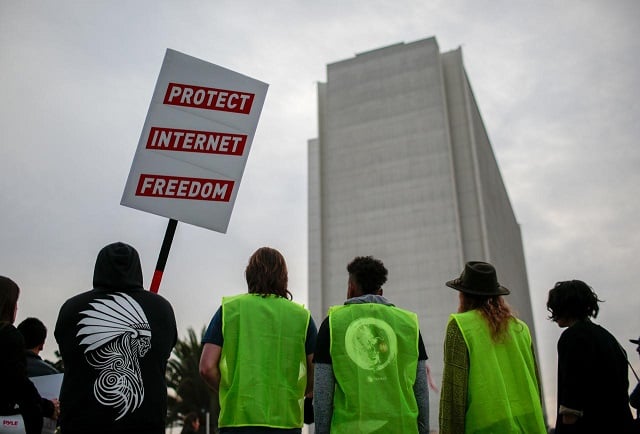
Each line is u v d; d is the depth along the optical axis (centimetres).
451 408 374
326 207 5481
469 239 4878
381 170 5281
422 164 5141
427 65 5453
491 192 5788
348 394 355
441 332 4591
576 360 383
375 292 399
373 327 371
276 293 384
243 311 368
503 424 366
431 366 4516
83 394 304
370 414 349
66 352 313
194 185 427
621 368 395
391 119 5412
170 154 427
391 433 346
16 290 365
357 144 5481
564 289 414
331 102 5753
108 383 307
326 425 351
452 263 4750
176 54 442
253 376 350
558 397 390
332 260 5212
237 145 444
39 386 416
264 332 364
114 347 316
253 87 456
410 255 4903
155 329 330
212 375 353
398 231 5019
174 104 435
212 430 3138
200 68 446
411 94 5416
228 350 359
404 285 4828
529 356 402
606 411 373
